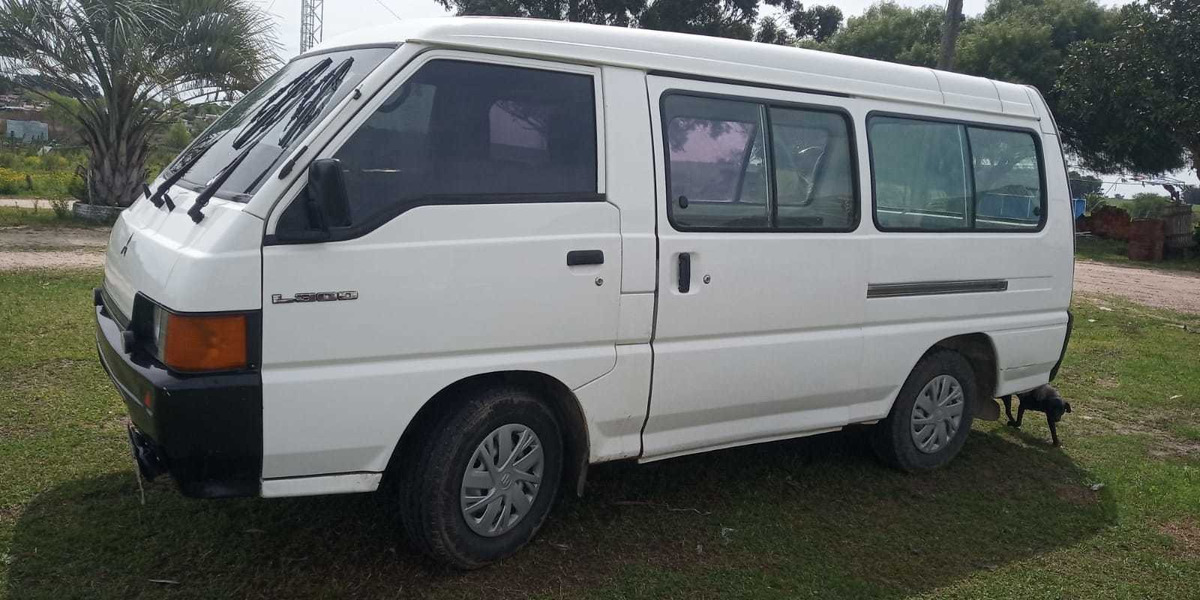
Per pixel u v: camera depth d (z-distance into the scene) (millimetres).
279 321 3205
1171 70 20422
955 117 5215
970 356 5566
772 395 4516
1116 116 22375
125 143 14977
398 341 3410
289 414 3256
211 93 14477
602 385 3941
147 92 14664
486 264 3551
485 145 3619
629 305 3938
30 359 6254
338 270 3273
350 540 3984
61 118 15852
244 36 13836
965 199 5254
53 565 3604
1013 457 5801
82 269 10133
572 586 3762
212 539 3908
